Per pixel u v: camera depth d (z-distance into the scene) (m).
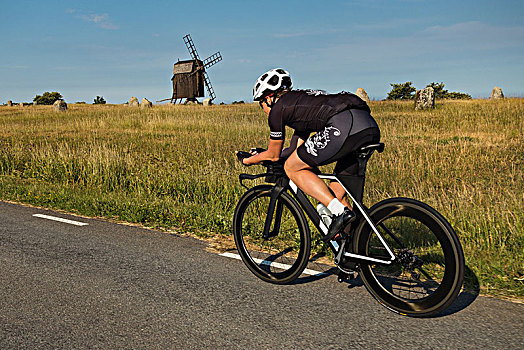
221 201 7.49
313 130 3.43
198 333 2.99
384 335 2.92
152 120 25.20
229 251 4.88
